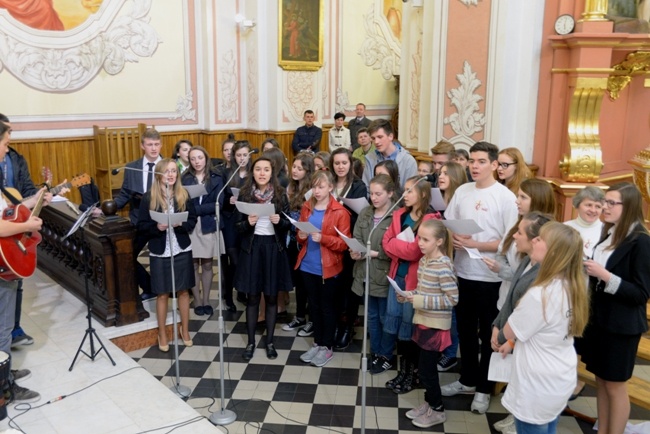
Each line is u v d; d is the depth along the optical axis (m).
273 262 3.96
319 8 8.74
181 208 3.98
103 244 4.05
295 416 3.38
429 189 3.46
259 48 8.54
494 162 3.31
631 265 2.69
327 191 3.90
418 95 6.25
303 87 8.87
